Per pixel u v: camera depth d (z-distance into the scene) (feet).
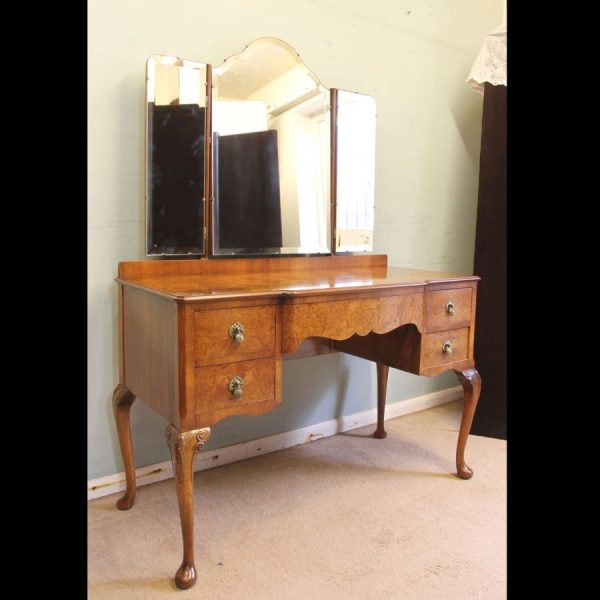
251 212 6.76
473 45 9.49
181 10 6.25
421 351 6.28
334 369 8.25
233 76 6.49
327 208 7.46
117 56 5.89
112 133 5.94
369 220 7.90
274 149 6.89
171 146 6.15
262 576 4.90
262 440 7.54
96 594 4.62
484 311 8.53
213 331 4.66
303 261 7.23
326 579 4.87
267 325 4.98
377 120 8.30
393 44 8.34
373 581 4.85
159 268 6.15
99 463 6.24
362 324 5.61
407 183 8.84
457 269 9.87
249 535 5.56
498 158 8.41
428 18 8.75
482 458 7.52
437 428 8.66
